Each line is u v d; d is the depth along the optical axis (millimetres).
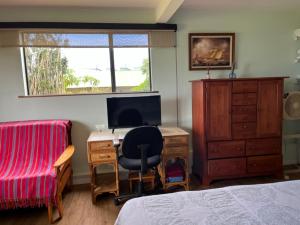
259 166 3098
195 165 3328
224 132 2982
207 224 1105
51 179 2281
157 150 2463
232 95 2951
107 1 2830
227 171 3031
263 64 3516
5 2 2762
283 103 3197
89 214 2420
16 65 2994
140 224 1144
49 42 2967
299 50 3479
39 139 2777
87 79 3221
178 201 1347
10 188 2234
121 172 3270
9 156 2680
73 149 2744
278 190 1459
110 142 2631
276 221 1114
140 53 3295
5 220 2355
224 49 3379
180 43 3301
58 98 3109
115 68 3260
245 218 1148
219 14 3338
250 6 3215
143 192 2637
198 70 3367
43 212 2500
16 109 3049
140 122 3047
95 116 3205
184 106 3402
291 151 3654
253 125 3033
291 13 3502
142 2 2891
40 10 2963
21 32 2916
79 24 2963
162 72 3303
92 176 2633
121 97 2994
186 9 3254
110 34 3100
